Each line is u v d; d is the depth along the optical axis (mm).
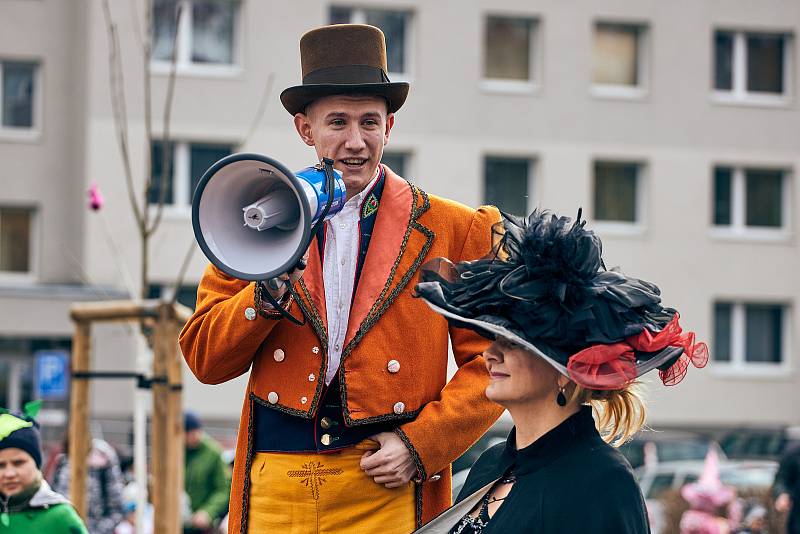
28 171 34281
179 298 32812
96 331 32125
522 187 35781
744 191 37531
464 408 5188
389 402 5137
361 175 5238
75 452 9039
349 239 5266
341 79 5176
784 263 37344
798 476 12922
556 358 4156
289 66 33844
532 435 4305
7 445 7035
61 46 34438
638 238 36312
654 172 36406
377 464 5078
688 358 4340
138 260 32375
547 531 4086
